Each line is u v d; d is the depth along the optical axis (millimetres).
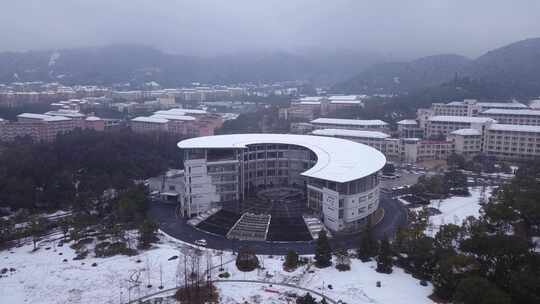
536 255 109875
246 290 110375
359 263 127250
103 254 133625
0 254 135875
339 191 155875
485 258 114125
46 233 157000
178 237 152250
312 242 146000
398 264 126500
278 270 122000
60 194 193000
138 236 150500
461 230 132875
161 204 195375
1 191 184500
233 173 187875
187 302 104250
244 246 142125
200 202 178250
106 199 192750
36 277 118438
